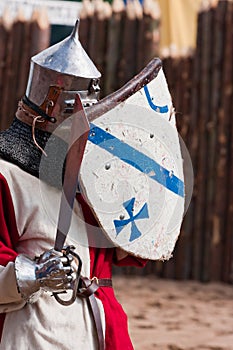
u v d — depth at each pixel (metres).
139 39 17.77
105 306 4.85
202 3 17.23
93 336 4.78
